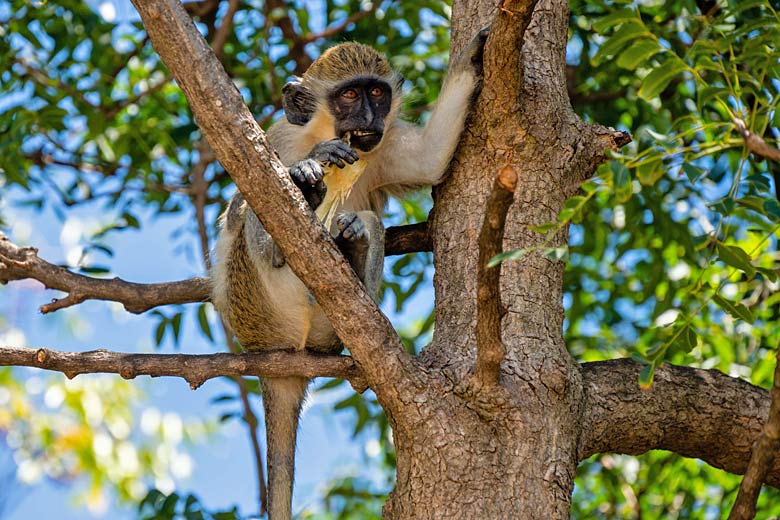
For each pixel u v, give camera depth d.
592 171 7.75
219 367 7.44
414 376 6.72
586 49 11.62
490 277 5.86
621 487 11.26
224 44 12.45
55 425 16.02
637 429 7.77
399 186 9.62
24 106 11.62
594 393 7.68
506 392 6.73
